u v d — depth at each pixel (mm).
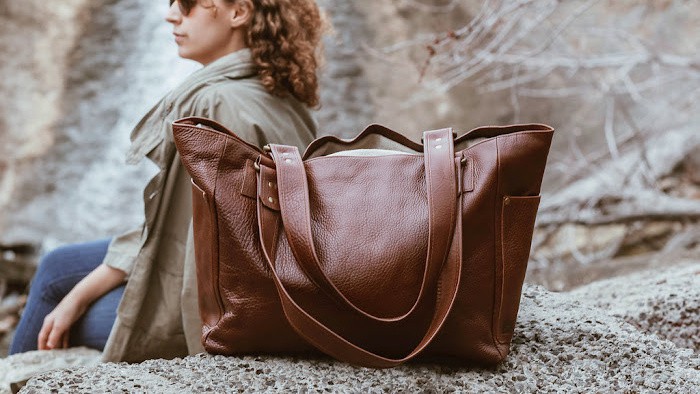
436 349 1966
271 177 1984
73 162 9898
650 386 1929
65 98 10117
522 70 8281
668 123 7562
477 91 8789
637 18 7664
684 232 6402
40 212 9594
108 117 10133
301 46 2771
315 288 1910
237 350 2051
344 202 1961
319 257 1922
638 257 5492
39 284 3115
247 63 2730
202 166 1982
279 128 2689
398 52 9328
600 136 8453
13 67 10008
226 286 2004
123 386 1881
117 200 9805
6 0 10055
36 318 3094
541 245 6703
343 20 9586
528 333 2160
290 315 1837
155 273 2611
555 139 8633
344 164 2008
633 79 7668
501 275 1935
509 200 1928
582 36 6895
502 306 1950
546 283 5305
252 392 1882
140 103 10219
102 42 10375
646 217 6434
